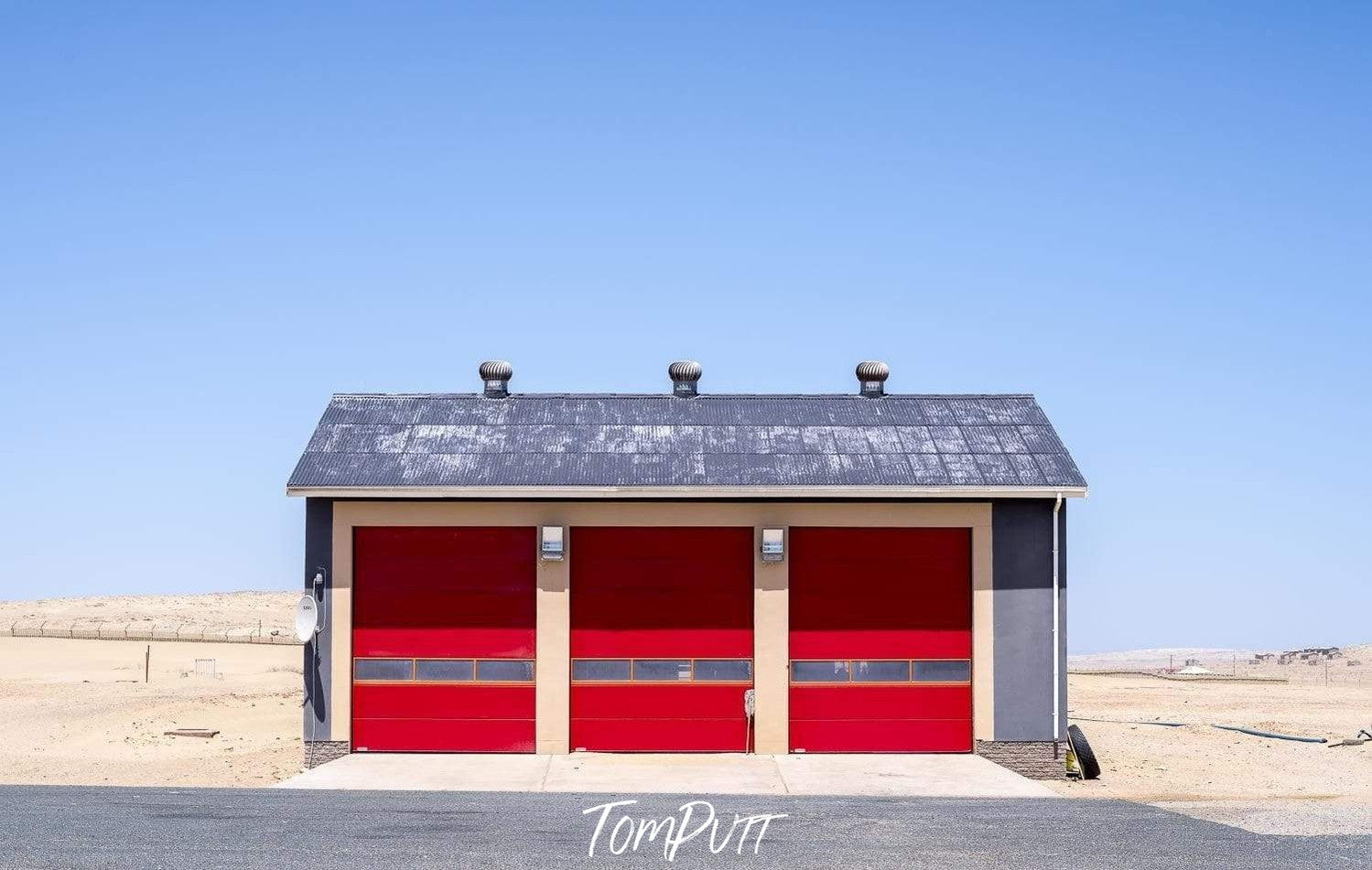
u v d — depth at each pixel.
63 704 33.56
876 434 22.72
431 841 13.11
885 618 21.34
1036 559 21.25
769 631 21.22
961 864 12.31
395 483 20.89
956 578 21.39
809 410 23.70
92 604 89.75
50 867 11.55
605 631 21.25
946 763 20.52
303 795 16.72
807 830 14.18
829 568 21.38
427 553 21.25
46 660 52.00
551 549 21.05
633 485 20.86
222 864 11.77
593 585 21.30
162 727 29.16
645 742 21.16
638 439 22.50
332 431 22.47
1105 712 34.75
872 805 16.23
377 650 21.16
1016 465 21.64
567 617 21.16
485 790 17.84
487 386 24.31
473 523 21.25
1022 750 21.05
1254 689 44.62
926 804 16.39
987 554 21.25
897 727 21.27
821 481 21.08
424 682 21.14
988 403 24.05
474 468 21.39
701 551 21.39
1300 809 16.11
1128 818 15.11
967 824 14.57
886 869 12.09
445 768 19.86
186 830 13.49
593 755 21.00
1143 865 12.20
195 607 89.81
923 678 21.31
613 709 21.20
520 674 21.17
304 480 20.88
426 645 21.16
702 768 19.94
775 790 18.16
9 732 28.70
